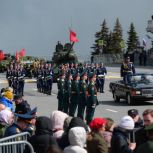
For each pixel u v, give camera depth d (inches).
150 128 365.1
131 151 439.8
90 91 1048.2
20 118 460.8
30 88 2092.8
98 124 422.0
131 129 442.3
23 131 460.1
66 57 2674.7
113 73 2832.2
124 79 1396.4
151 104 1365.7
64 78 1229.1
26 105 636.7
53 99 1603.1
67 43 2751.0
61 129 446.6
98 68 1802.4
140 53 3614.7
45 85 1803.6
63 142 433.4
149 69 2972.4
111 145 439.5
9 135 456.1
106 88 1982.0
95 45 5344.5
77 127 390.6
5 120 511.2
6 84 2332.7
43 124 411.5
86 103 1063.0
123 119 443.5
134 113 538.9
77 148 379.6
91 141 415.2
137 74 1382.9
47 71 1796.3
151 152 354.6
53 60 2719.0
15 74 1790.1
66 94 1205.1
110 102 1457.9
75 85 1145.4
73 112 1165.1
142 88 1314.0
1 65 3289.9
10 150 405.4
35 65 2733.8
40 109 1305.4
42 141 406.0
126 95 1364.4
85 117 1119.6
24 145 408.2
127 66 1840.6
